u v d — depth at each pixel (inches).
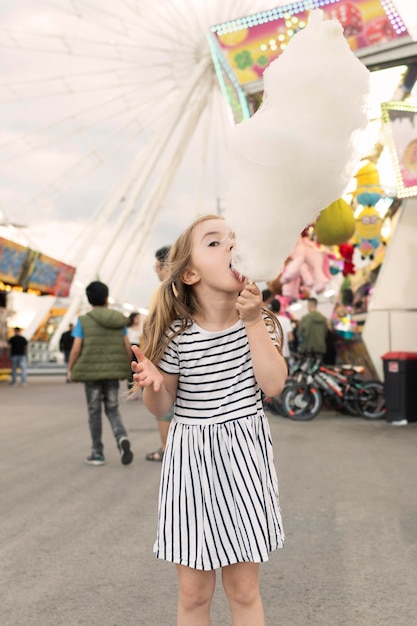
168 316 87.7
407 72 371.9
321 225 395.5
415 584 127.0
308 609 116.1
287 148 61.0
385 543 152.2
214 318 87.4
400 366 380.2
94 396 260.8
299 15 358.9
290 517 175.0
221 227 86.2
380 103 354.9
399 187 362.6
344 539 155.6
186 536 83.4
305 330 436.8
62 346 935.7
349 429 357.4
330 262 540.1
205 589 85.4
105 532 165.6
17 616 115.1
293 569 136.3
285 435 334.0
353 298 515.8
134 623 112.0
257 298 80.0
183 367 87.0
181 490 84.7
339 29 61.8
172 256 89.2
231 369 85.6
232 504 83.0
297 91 60.9
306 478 225.1
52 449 304.3
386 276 415.5
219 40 367.9
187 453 85.4
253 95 370.9
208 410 85.4
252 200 64.4
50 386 864.3
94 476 237.3
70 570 138.3
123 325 260.8
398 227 413.4
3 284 902.4
